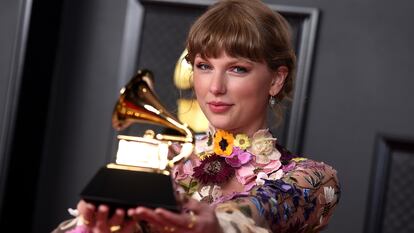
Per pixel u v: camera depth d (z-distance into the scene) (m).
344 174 3.43
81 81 3.65
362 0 3.45
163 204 1.11
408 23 3.42
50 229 3.64
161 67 3.58
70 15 3.67
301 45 3.46
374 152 3.41
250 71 1.57
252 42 1.54
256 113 1.61
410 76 3.41
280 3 3.49
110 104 3.62
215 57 1.56
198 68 1.60
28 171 3.60
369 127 3.43
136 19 3.61
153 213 1.09
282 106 1.76
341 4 3.46
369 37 3.44
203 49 1.56
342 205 3.42
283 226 1.40
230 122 1.59
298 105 3.42
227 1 1.61
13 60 3.46
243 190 1.59
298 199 1.46
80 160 3.63
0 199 3.48
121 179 1.18
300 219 1.46
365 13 3.45
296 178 1.53
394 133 3.41
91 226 1.15
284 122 3.44
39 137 3.63
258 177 1.57
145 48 3.61
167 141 1.37
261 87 1.59
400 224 3.40
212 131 1.67
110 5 3.64
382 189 3.40
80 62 3.65
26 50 3.48
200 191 1.61
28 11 3.47
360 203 3.42
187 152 1.36
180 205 1.13
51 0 3.57
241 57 1.55
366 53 3.44
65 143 3.64
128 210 1.11
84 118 3.64
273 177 1.57
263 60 1.57
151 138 1.34
